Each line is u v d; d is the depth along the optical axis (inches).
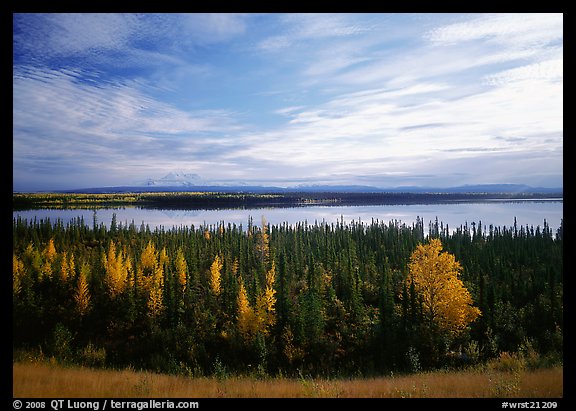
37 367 1315.2
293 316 2738.7
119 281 3208.7
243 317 2598.4
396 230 6003.9
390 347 2329.0
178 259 3789.4
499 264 3730.3
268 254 4515.3
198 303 3201.3
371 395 948.0
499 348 2249.0
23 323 2876.5
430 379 1197.7
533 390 909.2
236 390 1068.5
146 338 2755.9
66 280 3435.0
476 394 918.4
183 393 1029.2
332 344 2491.4
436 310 2289.6
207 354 2501.2
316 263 4094.5
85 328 2940.5
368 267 3814.0
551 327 2417.6
